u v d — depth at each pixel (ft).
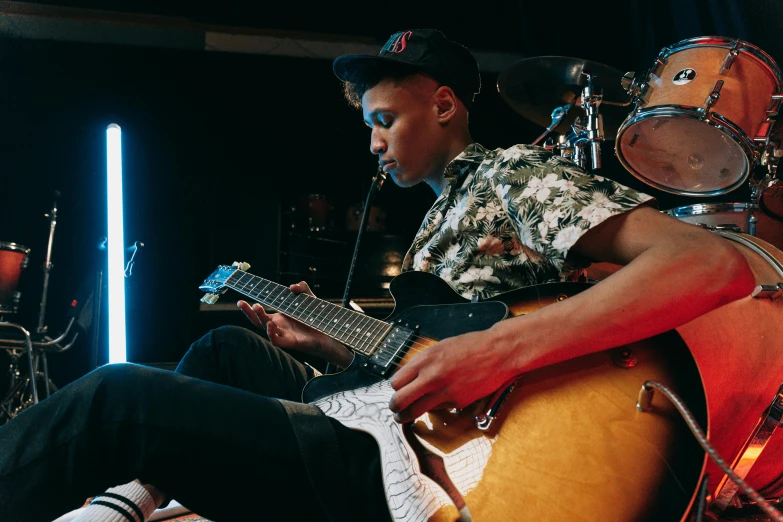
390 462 3.07
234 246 16.33
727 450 4.19
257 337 4.69
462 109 4.73
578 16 14.20
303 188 18.01
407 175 4.74
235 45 15.97
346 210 17.92
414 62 4.55
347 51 16.31
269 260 16.10
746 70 7.08
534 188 3.62
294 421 3.06
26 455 2.75
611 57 13.97
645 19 13.16
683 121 7.18
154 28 15.51
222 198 16.76
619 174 12.05
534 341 3.05
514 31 15.51
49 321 16.61
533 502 2.84
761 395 4.11
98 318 13.09
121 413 2.85
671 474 2.79
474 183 4.09
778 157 7.84
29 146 16.85
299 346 4.86
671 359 3.06
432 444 3.11
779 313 4.27
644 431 2.90
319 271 15.83
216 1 15.29
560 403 3.05
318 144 17.76
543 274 3.89
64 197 17.04
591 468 2.86
